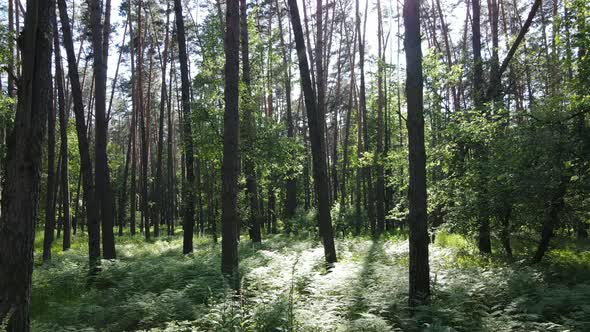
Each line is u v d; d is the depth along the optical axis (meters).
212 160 19.08
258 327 6.60
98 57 13.87
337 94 36.00
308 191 39.53
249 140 18.14
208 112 17.81
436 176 15.84
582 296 6.91
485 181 11.73
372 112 35.75
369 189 25.80
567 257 11.41
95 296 9.78
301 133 44.03
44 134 5.64
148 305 7.80
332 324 6.59
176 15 18.23
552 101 10.33
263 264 12.17
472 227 12.17
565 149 9.40
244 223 19.80
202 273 10.65
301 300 8.38
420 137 7.48
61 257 17.94
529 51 14.66
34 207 5.51
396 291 7.96
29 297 5.46
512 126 11.53
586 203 9.99
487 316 6.55
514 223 11.21
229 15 10.19
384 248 14.79
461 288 7.86
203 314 7.35
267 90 22.19
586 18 9.34
